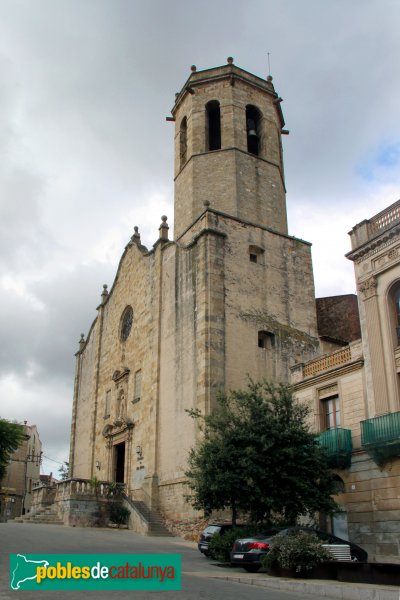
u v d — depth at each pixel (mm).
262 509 20016
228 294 29609
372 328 22016
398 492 19328
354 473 21422
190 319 29781
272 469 19875
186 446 27344
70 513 28719
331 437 22062
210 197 33500
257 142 37156
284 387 22609
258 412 21109
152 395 31625
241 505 19953
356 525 20891
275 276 32188
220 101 36125
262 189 34500
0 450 24906
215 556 18328
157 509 28688
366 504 20578
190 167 34844
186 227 33688
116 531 27453
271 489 19641
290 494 19766
